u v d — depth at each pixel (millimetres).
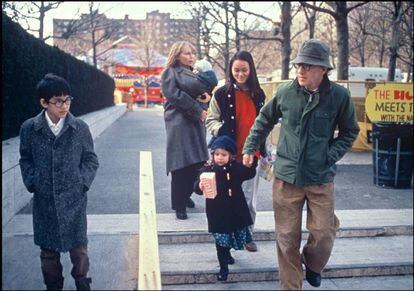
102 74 19453
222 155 4035
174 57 5223
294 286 3811
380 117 9383
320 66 3457
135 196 6488
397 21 12891
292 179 3631
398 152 7164
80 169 3498
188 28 22812
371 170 8750
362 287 4359
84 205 3539
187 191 5297
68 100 3385
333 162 3668
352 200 6516
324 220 3648
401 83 9328
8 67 6355
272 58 29453
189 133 5160
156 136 14172
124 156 10086
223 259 4215
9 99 6477
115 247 4570
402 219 5566
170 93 5051
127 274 4035
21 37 6965
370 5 18578
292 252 3795
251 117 4438
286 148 3688
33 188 3402
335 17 11758
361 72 19500
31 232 4871
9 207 5238
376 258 4715
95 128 13547
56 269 3588
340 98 3600
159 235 4863
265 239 5070
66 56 10750
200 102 5172
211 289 4250
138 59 40219
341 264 4570
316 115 3572
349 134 3730
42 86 3326
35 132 3402
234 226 4098
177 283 4312
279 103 3721
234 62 4367
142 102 40812
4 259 4230
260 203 6270
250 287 4301
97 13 18797
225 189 4066
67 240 3416
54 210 3418
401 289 4316
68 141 3439
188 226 5094
